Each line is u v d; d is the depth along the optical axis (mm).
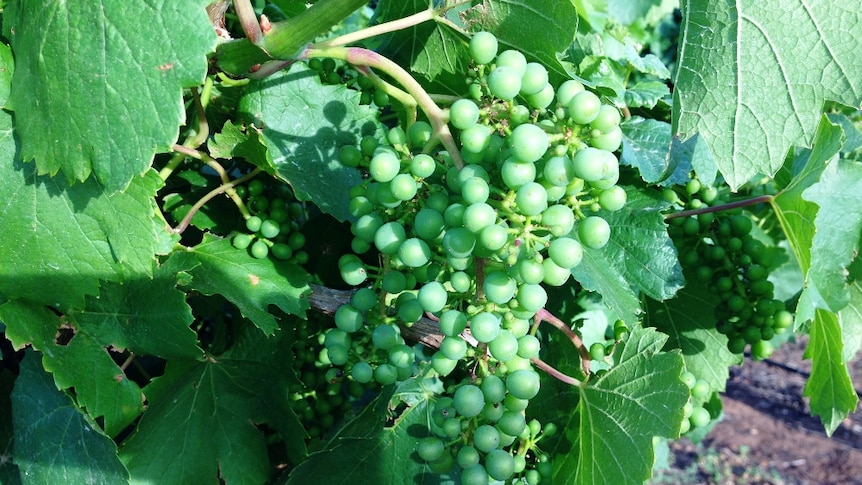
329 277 411
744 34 236
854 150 467
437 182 291
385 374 295
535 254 234
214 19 260
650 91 451
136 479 321
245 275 322
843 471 1294
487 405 263
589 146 241
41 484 322
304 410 411
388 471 340
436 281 264
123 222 264
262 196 343
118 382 299
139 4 216
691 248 443
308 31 235
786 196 391
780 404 1478
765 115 247
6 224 259
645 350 319
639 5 729
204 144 362
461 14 288
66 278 265
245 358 360
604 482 323
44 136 234
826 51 234
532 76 242
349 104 354
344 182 342
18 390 329
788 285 580
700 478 1271
